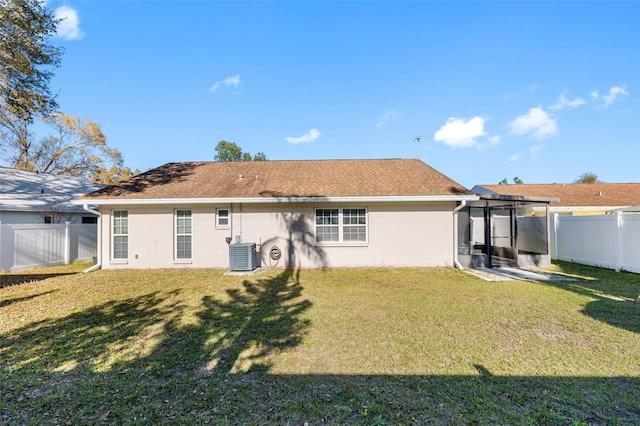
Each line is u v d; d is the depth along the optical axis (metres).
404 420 2.54
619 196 19.31
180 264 10.95
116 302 6.50
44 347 4.19
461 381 3.20
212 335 4.60
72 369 3.56
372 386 3.12
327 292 7.25
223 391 3.05
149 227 10.98
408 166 13.74
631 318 5.14
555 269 10.30
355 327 4.88
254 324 5.07
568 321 5.04
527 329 4.71
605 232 10.38
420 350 3.99
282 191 10.95
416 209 11.08
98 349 4.12
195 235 10.98
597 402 2.79
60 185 17.48
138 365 3.65
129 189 11.27
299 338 4.45
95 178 29.17
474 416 2.59
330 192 10.78
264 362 3.70
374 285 8.00
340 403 2.81
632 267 9.44
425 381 3.21
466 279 8.70
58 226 12.22
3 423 2.58
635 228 9.34
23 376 3.39
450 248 11.07
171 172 13.35
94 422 2.58
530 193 20.44
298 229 11.02
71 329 4.88
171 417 2.63
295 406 2.77
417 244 11.07
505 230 13.84
